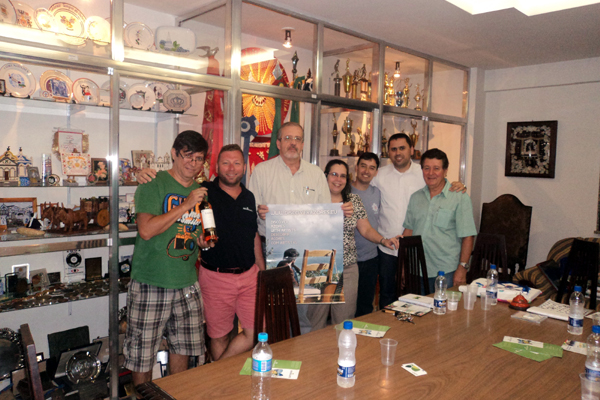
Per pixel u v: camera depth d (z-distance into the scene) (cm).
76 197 282
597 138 483
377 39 404
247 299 254
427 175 299
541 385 142
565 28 365
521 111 537
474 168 550
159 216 215
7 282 253
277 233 233
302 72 397
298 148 273
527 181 537
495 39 404
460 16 340
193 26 326
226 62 310
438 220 299
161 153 308
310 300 232
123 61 257
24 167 259
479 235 307
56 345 275
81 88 267
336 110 387
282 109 348
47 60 230
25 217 263
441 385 140
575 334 188
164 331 244
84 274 290
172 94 301
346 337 148
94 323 301
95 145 281
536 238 533
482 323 201
